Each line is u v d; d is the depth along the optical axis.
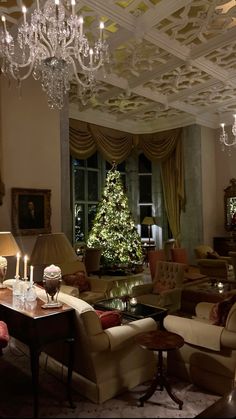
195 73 6.92
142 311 4.15
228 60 6.38
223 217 10.20
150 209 11.21
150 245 10.46
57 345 3.29
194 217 9.80
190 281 6.11
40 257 3.37
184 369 3.26
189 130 9.84
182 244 10.09
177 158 10.07
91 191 10.17
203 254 8.11
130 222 9.14
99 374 2.88
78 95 7.71
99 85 7.26
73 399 2.93
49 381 3.25
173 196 10.25
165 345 2.74
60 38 4.67
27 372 3.43
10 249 4.31
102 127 9.59
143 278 8.57
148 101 8.45
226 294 4.97
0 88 5.51
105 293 5.09
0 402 2.88
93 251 8.02
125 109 9.09
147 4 4.55
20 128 5.76
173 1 4.43
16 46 5.17
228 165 10.08
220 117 10.03
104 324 3.08
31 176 5.88
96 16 4.82
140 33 5.00
